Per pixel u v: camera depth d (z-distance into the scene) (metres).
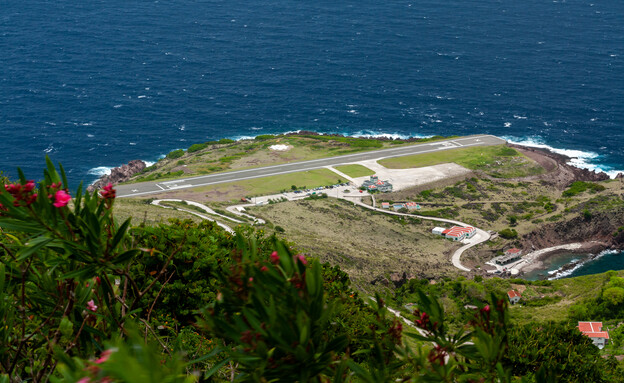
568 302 73.38
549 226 110.44
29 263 5.93
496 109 179.12
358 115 174.62
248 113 173.75
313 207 110.88
